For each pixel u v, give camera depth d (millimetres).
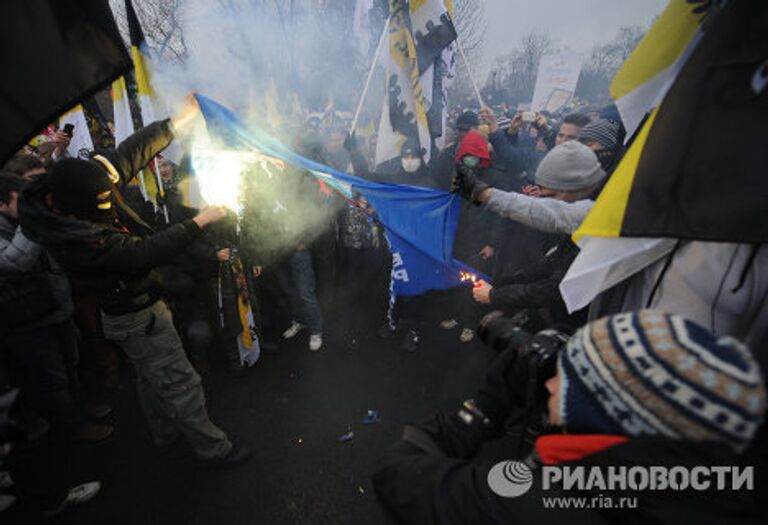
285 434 2701
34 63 1305
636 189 984
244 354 3150
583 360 610
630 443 566
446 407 2908
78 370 3156
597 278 1206
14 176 2121
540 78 5965
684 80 921
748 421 503
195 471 2455
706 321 1075
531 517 630
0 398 1074
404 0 3035
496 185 3598
